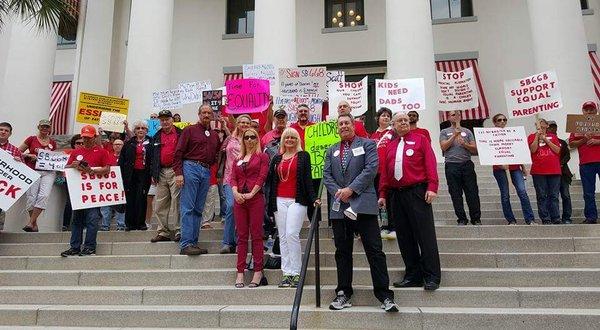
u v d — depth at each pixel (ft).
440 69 50.47
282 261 17.24
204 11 57.31
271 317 15.11
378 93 26.21
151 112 39.17
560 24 35.86
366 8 53.47
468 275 16.97
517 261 18.24
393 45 36.86
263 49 38.09
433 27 51.93
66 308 16.40
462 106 27.37
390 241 20.10
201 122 21.09
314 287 16.88
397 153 16.92
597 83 45.93
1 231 25.34
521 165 24.02
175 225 23.12
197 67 56.03
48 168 26.43
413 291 15.81
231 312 15.33
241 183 18.02
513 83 26.07
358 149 15.66
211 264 19.66
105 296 17.46
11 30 40.52
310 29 54.08
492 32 50.62
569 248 19.27
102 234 23.58
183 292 17.03
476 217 22.70
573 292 15.28
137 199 25.46
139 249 21.77
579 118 23.27
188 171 20.22
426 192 16.11
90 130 21.94
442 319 14.35
